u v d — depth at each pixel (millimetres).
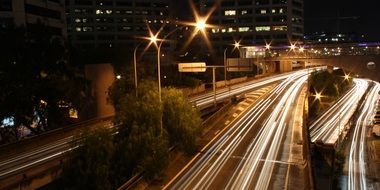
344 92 106250
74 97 51000
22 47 47031
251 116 55438
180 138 34375
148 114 30922
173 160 33000
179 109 35094
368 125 72125
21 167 28250
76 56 56219
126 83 51406
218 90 82375
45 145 35156
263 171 30016
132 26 158875
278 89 86438
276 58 119438
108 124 45375
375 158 53156
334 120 70812
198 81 80125
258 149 36844
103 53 92188
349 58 103562
